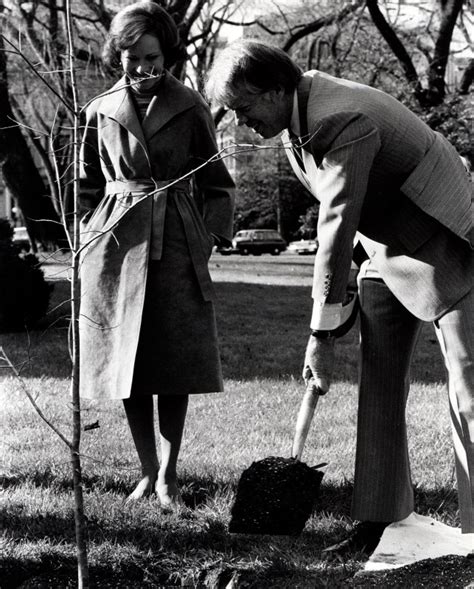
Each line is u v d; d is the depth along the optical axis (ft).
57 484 12.59
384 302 10.34
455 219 9.23
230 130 64.54
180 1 53.67
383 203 9.50
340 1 69.51
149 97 12.06
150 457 12.21
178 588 9.31
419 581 8.98
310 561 9.78
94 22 57.36
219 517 11.02
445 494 12.13
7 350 27.55
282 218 162.50
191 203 12.24
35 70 8.08
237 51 9.19
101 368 11.91
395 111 9.32
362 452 10.46
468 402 9.37
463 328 9.36
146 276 11.76
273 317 38.09
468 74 73.56
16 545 10.00
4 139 75.77
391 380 10.41
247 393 20.38
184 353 11.89
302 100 9.33
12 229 34.06
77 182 8.16
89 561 9.65
